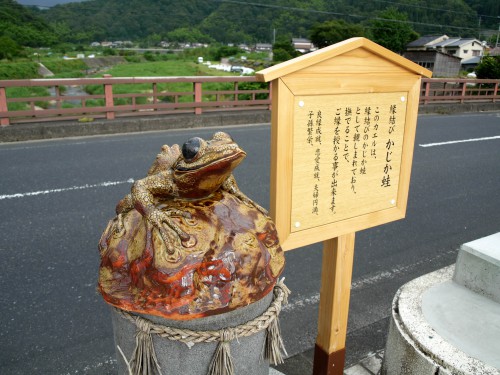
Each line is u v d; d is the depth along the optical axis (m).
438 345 2.26
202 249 1.47
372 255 4.71
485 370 2.08
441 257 4.69
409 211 6.06
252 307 1.62
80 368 2.91
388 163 2.35
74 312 3.50
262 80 1.76
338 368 2.61
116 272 1.58
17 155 8.00
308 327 3.42
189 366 1.58
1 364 2.92
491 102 17.73
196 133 10.48
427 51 40.47
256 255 1.57
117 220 1.72
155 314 1.44
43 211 5.39
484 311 2.55
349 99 2.07
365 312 3.63
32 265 4.17
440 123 13.56
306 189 2.07
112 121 10.27
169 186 1.55
